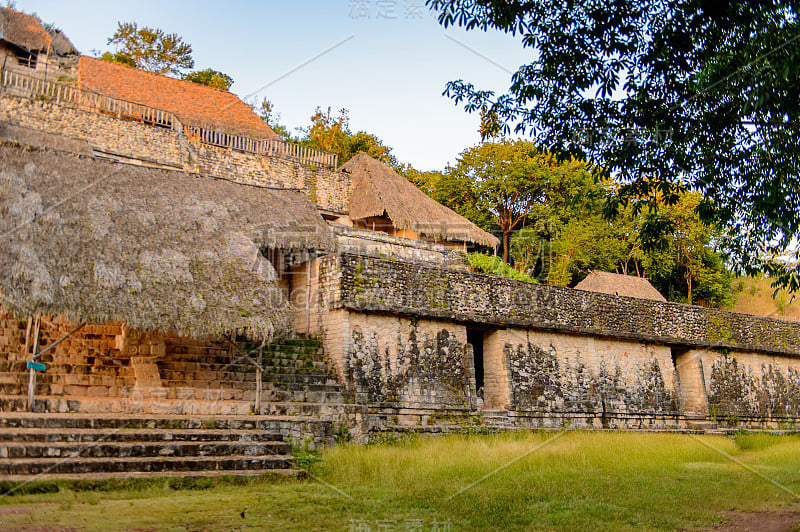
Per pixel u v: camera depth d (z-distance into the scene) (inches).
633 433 880.9
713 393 1101.7
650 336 1027.3
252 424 533.0
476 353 988.6
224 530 315.3
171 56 1507.1
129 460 426.6
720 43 451.2
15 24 1168.2
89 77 1029.2
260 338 593.3
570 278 1392.7
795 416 1216.2
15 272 490.3
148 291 554.9
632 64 458.9
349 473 491.5
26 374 538.6
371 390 732.0
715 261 1519.4
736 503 429.7
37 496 361.1
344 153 1598.2
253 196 782.5
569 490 461.1
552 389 900.0
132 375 599.8
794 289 513.0
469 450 624.4
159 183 699.4
